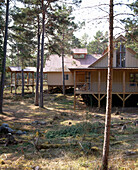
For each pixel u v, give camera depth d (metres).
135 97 20.42
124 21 5.23
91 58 32.97
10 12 16.41
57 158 6.61
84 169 5.61
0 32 16.92
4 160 6.41
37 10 18.23
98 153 6.97
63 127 11.51
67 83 30.50
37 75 21.27
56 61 32.91
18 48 17.81
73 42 25.45
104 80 19.92
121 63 19.72
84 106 19.66
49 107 20.14
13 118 14.62
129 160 6.21
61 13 19.22
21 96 27.11
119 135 9.66
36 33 21.41
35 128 11.41
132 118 14.23
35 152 7.19
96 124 11.15
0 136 9.04
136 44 12.95
